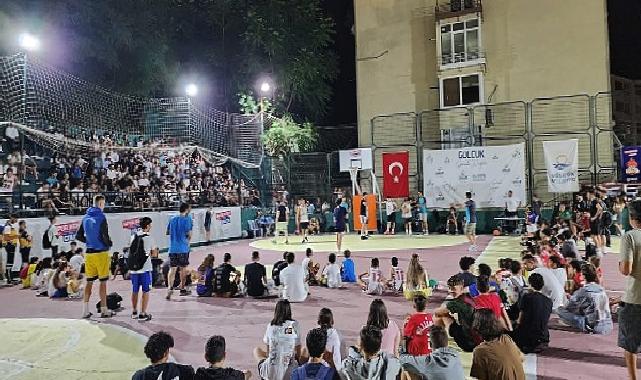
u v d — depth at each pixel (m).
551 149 25.98
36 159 21.66
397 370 4.45
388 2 33.78
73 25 26.20
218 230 25.56
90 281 10.24
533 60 30.02
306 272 13.45
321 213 30.50
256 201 30.73
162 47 31.22
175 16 35.44
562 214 21.86
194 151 28.59
